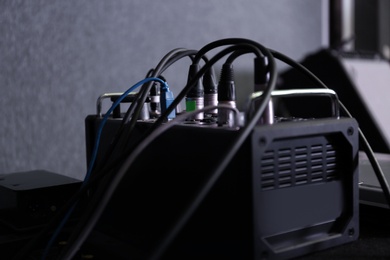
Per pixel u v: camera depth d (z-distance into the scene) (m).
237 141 0.34
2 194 0.57
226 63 0.45
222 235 0.38
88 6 0.83
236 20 1.05
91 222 0.37
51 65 0.79
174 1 0.94
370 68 1.18
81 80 0.83
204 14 0.99
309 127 0.39
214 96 0.50
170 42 0.94
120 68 0.87
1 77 0.75
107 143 0.55
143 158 0.46
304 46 1.20
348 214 0.44
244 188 0.36
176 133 0.42
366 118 1.04
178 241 0.42
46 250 0.46
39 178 0.61
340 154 0.43
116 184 0.37
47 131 0.80
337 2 1.26
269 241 0.38
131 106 0.51
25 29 0.77
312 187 0.41
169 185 0.43
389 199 0.48
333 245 0.42
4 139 0.75
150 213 0.46
